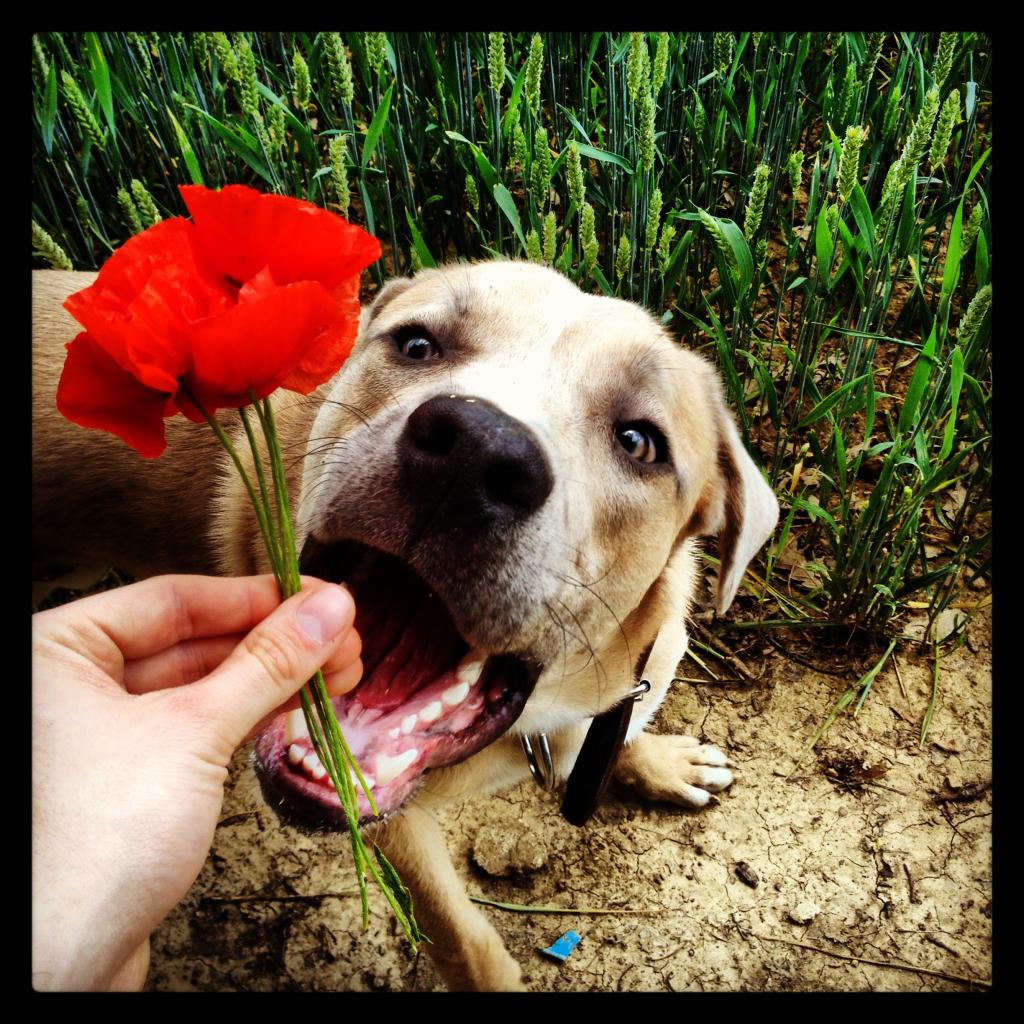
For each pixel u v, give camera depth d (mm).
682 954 566
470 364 438
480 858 597
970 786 616
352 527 376
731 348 688
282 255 273
